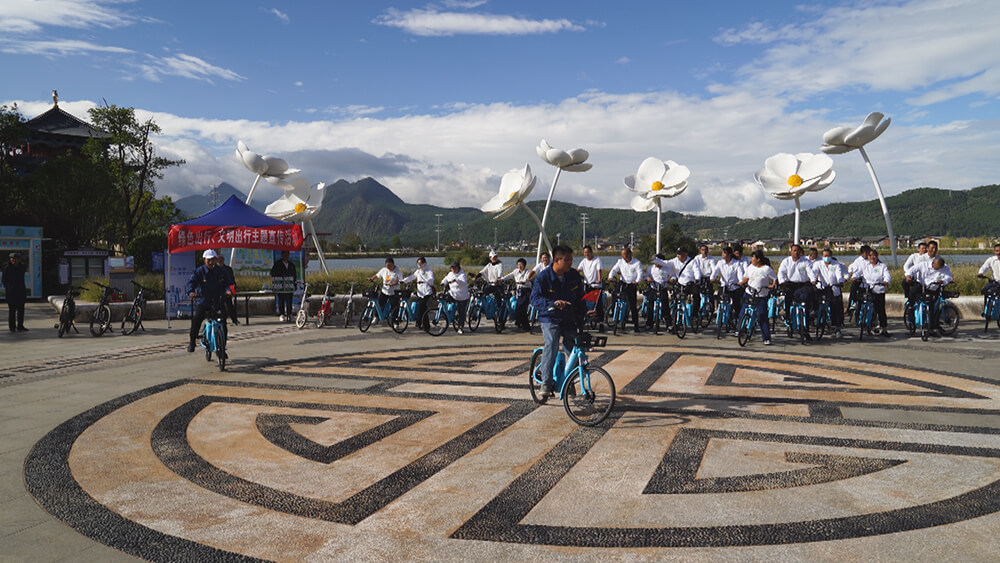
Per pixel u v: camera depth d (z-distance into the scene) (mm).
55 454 5465
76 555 3592
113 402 7402
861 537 3691
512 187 21844
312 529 3896
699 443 5504
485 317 16078
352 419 6480
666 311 13695
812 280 12820
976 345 11594
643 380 8359
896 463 4941
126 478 4855
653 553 3529
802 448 5340
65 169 35812
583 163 23000
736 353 10727
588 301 6625
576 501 4270
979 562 3383
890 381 8250
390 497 4387
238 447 5602
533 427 6078
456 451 5383
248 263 18344
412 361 10164
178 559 3525
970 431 5828
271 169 24703
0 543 3748
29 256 26547
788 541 3648
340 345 12164
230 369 9578
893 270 19594
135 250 26219
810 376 8625
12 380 8836
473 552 3562
